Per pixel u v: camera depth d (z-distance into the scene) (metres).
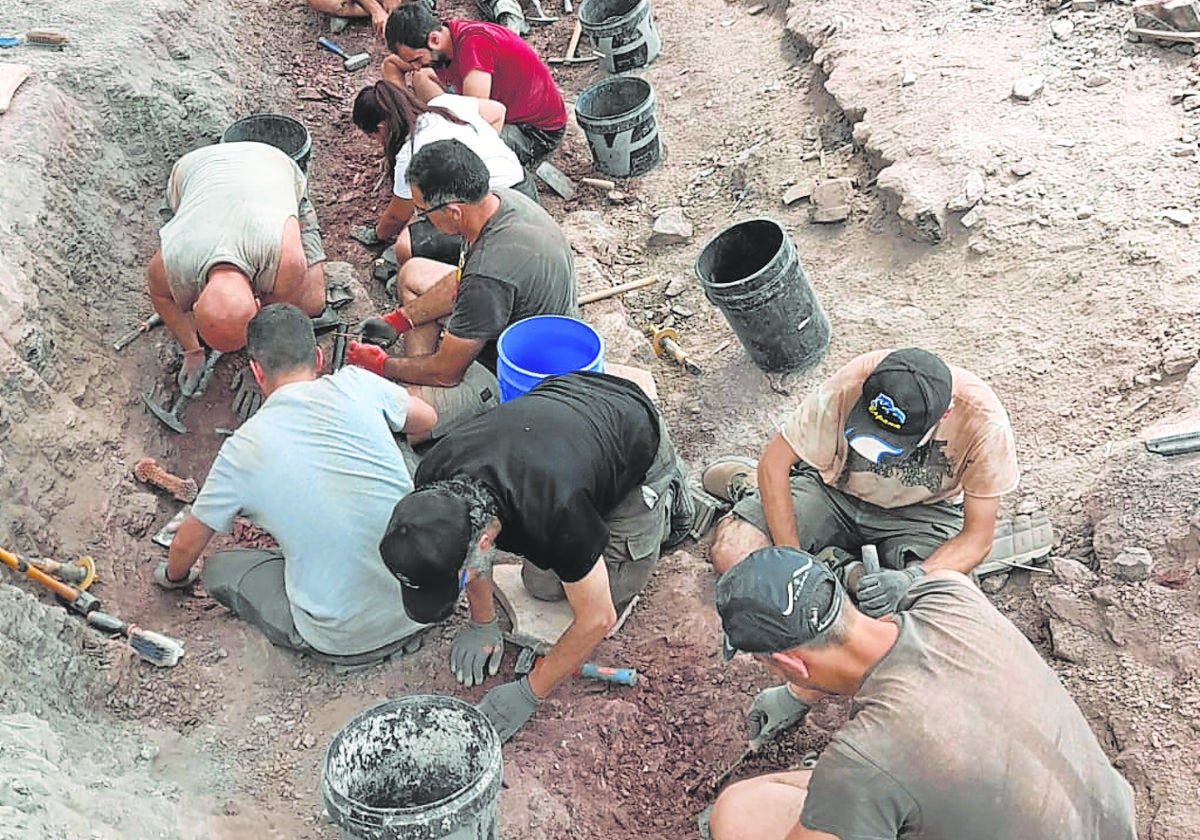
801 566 2.50
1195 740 3.23
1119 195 5.03
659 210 6.22
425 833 2.71
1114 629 3.56
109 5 5.90
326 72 6.92
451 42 5.82
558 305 4.42
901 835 2.46
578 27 7.60
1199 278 4.58
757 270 4.98
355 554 3.53
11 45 5.39
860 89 5.99
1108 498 3.90
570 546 3.15
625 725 3.66
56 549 3.94
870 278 5.34
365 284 5.64
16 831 2.64
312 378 3.74
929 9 6.46
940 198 5.23
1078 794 2.45
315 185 6.17
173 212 5.42
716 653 3.85
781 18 7.06
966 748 2.36
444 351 4.38
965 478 3.46
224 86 6.02
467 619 4.07
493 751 2.87
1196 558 3.59
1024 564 3.87
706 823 3.23
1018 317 4.82
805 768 3.29
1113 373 4.45
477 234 4.32
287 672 3.84
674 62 7.15
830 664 2.51
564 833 3.33
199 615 4.04
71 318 4.55
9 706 3.19
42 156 4.73
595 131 6.16
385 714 3.01
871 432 3.14
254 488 3.50
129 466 4.42
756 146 6.26
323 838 3.28
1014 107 5.61
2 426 3.88
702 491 4.47
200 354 4.79
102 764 3.27
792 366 4.97
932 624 2.54
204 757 3.50
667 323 5.54
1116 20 5.93
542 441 3.19
